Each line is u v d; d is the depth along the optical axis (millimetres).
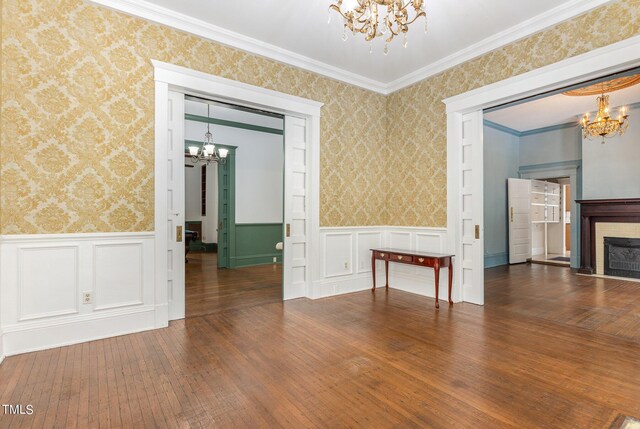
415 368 2395
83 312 2908
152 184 3256
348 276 4762
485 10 3211
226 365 2436
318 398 2008
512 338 2979
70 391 2072
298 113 4273
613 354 2635
